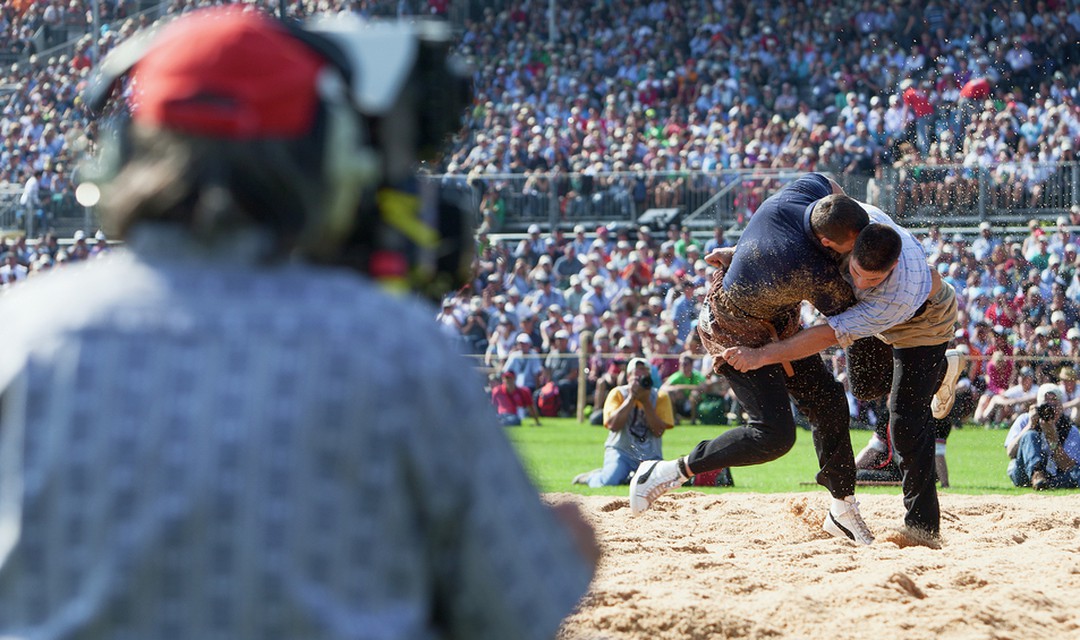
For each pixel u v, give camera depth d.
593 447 25.67
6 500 2.50
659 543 10.30
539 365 33.41
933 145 40.03
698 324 10.42
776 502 13.92
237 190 2.63
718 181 40.50
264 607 2.47
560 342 33.31
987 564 9.31
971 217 36.97
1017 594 7.88
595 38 52.84
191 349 2.54
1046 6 48.03
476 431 2.68
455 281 4.33
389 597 2.59
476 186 41.91
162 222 2.65
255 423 2.49
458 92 4.24
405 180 3.76
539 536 2.75
